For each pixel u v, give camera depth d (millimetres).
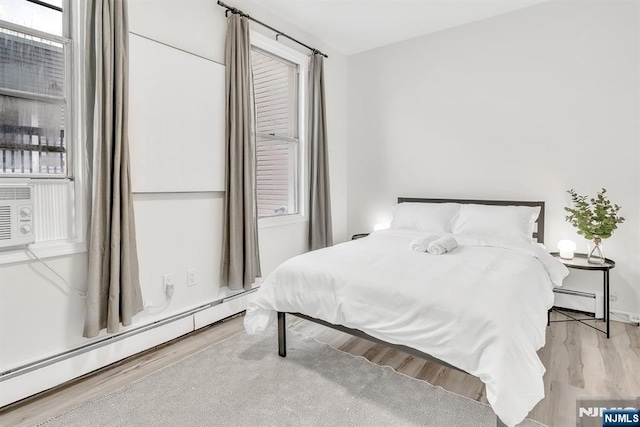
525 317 1463
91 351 1975
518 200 3182
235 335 2508
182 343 2375
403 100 3852
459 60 3463
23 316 1737
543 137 3043
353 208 4332
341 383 1870
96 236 1886
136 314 2170
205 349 2275
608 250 2789
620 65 2691
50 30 1845
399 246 2559
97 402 1702
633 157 2668
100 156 1886
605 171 2781
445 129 3580
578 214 2627
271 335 2510
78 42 1903
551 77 2986
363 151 4199
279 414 1610
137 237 2225
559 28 2936
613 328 2621
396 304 1636
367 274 1818
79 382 1888
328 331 2586
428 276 1741
